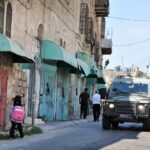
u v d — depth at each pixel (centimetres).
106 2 4662
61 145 1488
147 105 2131
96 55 4959
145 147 1497
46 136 1803
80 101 3356
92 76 4028
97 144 1534
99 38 5316
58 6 2833
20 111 1686
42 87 2527
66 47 3134
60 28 2917
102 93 2211
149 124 2158
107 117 2186
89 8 4119
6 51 1742
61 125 2397
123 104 2147
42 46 2458
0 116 1930
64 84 3114
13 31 2044
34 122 2128
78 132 2012
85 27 3819
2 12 1917
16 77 2106
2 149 1366
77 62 2952
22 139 1667
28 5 2233
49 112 2712
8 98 2009
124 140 1698
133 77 2291
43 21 2502
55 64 2727
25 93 2239
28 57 1923
